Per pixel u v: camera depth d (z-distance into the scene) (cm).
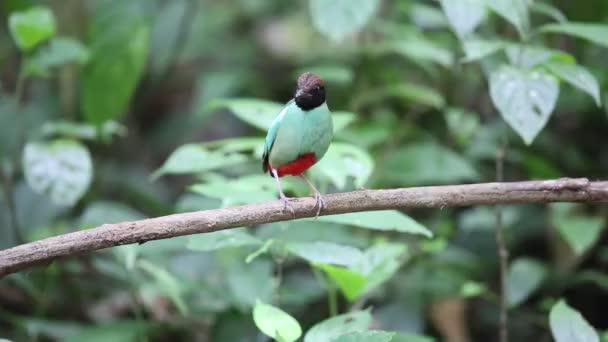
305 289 671
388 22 934
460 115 778
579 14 758
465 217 771
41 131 690
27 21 630
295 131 437
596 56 784
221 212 414
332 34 600
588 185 427
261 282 602
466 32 553
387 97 852
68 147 636
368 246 634
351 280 477
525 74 497
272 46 1089
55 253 396
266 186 517
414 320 673
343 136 701
